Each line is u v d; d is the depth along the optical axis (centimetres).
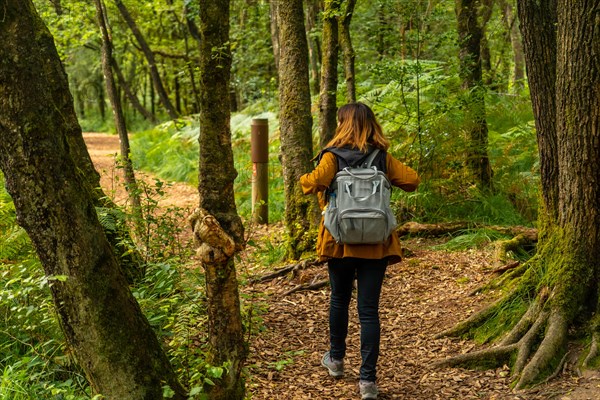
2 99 280
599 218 428
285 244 714
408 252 666
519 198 816
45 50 455
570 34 419
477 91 776
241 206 1033
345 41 797
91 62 3353
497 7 1373
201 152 324
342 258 393
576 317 426
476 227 719
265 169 886
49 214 291
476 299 525
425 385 414
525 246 646
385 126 840
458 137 776
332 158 388
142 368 309
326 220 382
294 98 697
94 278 300
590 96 418
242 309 479
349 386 416
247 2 1778
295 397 401
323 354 468
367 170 379
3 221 579
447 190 794
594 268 430
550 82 464
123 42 2466
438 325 500
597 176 425
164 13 2222
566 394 376
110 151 2105
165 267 464
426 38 789
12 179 289
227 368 329
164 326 455
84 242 298
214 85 317
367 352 390
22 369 407
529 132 917
